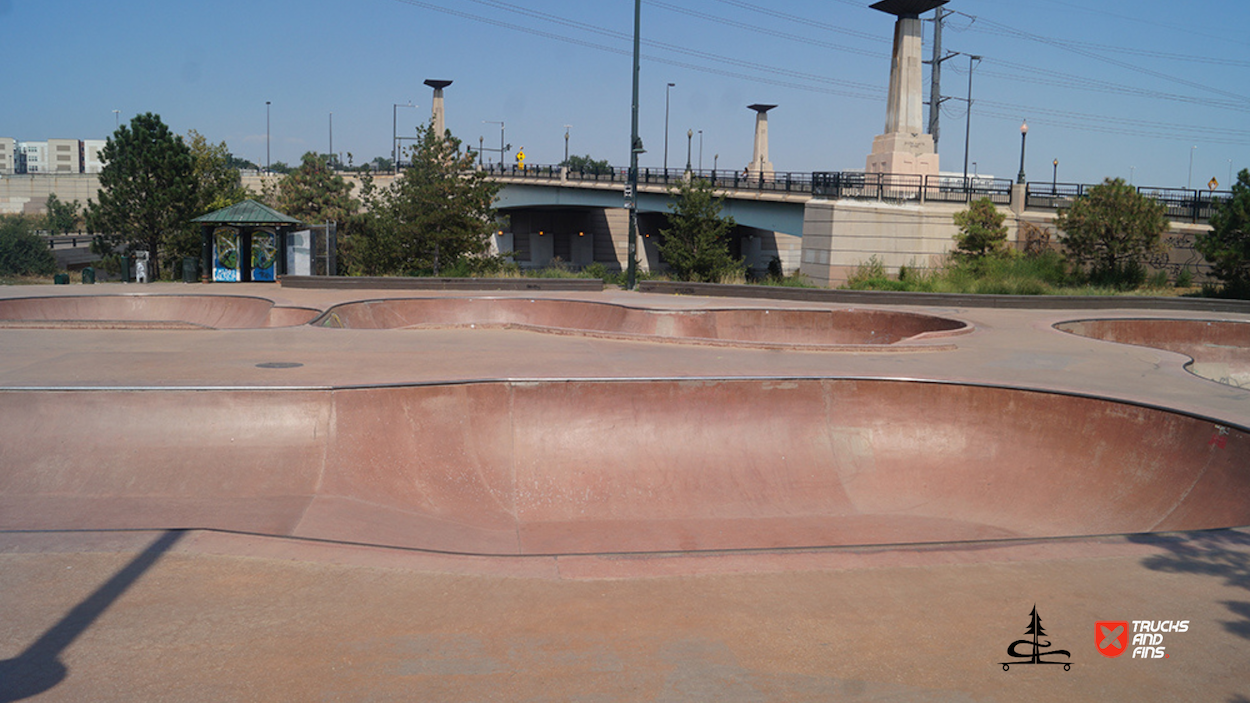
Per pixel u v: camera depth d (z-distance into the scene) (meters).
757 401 11.30
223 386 9.90
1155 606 5.13
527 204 65.31
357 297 23.58
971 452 11.15
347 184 51.53
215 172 42.53
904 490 10.59
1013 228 34.16
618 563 5.72
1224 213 27.28
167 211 35.03
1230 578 5.59
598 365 13.02
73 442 9.34
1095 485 10.09
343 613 4.85
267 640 4.48
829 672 4.21
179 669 4.14
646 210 52.62
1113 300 24.77
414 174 30.38
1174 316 22.89
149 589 5.11
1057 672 4.26
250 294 24.02
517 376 11.05
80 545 5.75
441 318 22.55
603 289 28.12
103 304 22.89
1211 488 9.02
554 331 17.12
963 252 33.00
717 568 5.66
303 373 11.66
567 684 4.05
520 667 4.22
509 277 29.50
